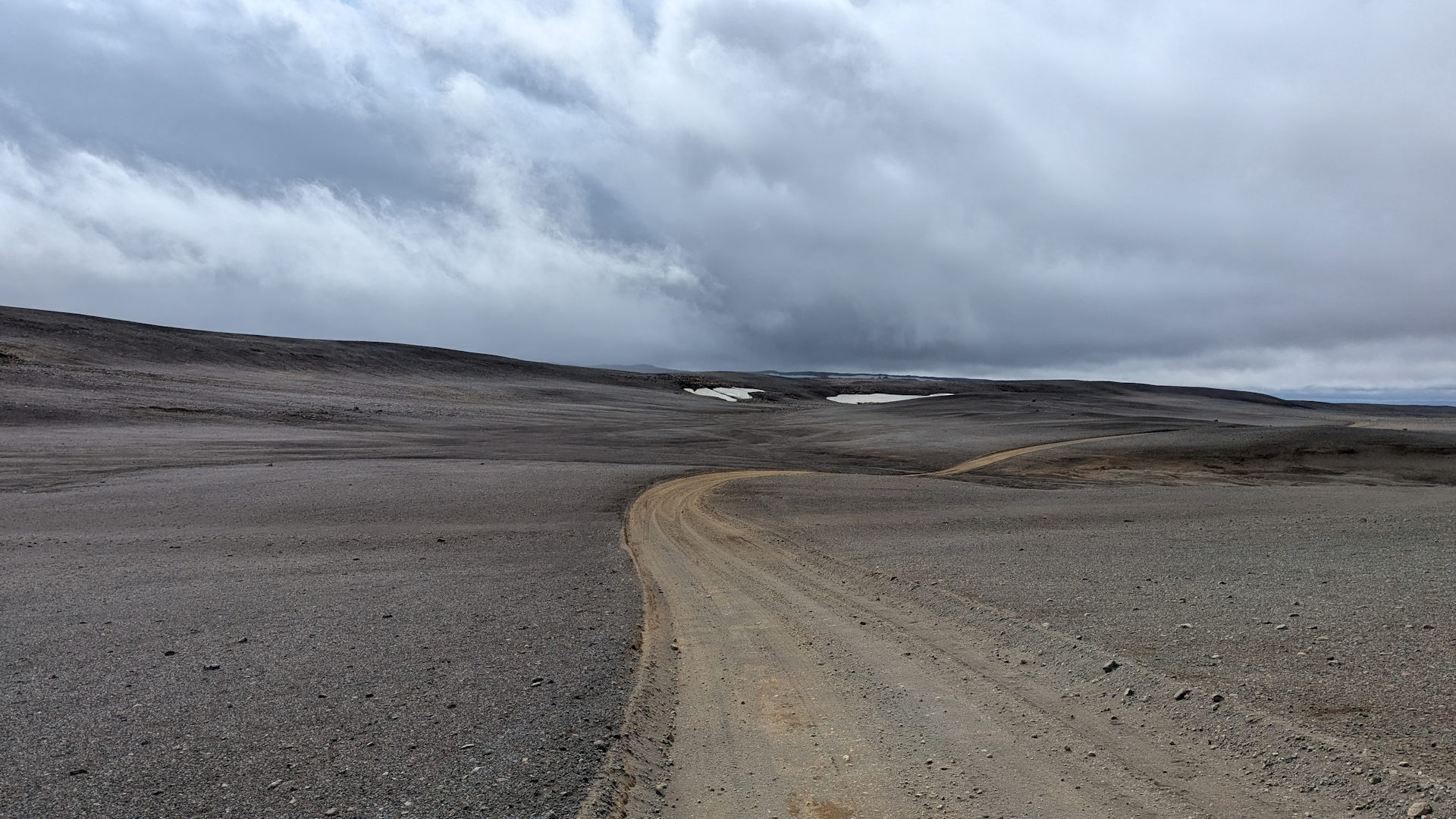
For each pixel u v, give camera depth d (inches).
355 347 4133.9
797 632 332.8
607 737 206.5
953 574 429.4
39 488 845.2
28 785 175.8
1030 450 1702.8
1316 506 757.9
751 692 256.8
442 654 289.3
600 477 1002.7
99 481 899.4
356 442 1578.5
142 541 577.0
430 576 458.3
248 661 278.8
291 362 3442.4
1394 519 621.0
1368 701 207.6
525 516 712.4
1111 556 476.7
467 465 1121.4
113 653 290.7
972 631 316.8
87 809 163.9
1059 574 417.1
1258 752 187.3
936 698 244.2
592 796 171.5
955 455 1664.6
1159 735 204.5
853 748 209.0
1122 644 275.1
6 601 386.0
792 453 1721.2
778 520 714.2
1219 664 246.2
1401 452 1421.0
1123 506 789.2
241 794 171.3
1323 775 172.2
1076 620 311.9
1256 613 311.3
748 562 524.1
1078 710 227.0
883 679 263.9
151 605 376.5
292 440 1552.7
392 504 751.7
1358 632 274.8
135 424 1638.8
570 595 404.2
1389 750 177.0
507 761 189.9
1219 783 177.2
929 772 192.7
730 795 183.9
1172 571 416.2
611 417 2706.7
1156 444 1596.9
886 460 1590.8
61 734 207.8
